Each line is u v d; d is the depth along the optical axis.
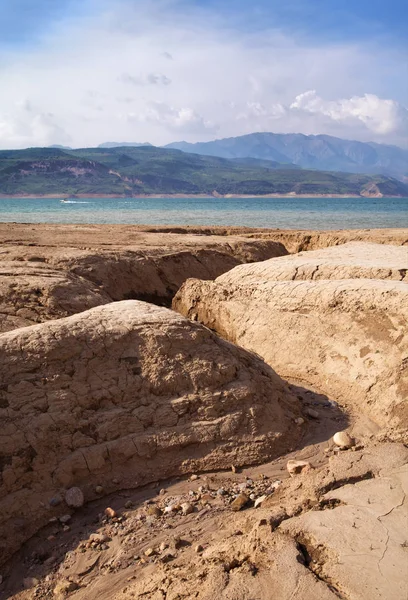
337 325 7.81
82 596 3.96
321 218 48.81
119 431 5.34
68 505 4.83
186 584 3.69
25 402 5.09
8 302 9.30
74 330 5.68
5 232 20.05
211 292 9.85
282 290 8.72
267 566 3.72
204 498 5.07
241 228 26.42
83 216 48.19
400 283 7.99
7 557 4.36
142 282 13.50
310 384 7.59
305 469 5.41
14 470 4.75
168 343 5.93
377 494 4.48
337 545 3.88
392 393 6.69
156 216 49.09
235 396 5.86
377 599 3.40
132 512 4.89
